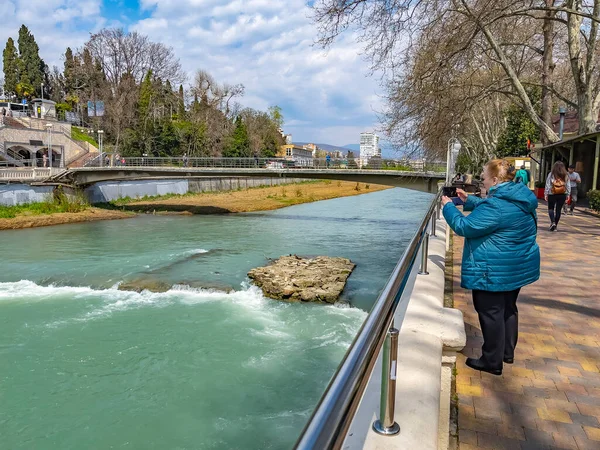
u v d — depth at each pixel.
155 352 11.09
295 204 51.75
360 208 48.28
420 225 3.78
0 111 64.12
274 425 8.27
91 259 20.89
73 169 40.91
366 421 2.38
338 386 1.16
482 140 39.44
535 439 2.92
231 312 13.77
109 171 42.03
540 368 3.89
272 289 15.12
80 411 8.80
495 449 2.82
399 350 3.12
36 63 89.56
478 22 16.73
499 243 3.36
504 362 3.98
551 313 5.33
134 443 7.90
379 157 36.00
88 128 74.69
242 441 7.87
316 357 10.79
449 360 3.45
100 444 7.88
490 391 3.51
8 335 12.10
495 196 3.34
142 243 25.41
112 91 73.19
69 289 16.19
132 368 10.35
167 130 69.50
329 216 40.25
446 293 5.90
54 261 20.45
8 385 9.68
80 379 9.90
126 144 65.12
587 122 19.81
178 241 26.14
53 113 71.88
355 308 14.09
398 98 19.75
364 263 20.02
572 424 3.08
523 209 3.32
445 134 19.22
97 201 43.72
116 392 9.41
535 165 30.00
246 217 39.12
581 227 12.33
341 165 37.06
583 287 6.39
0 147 51.22
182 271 18.41
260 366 10.38
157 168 40.97
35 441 7.98
